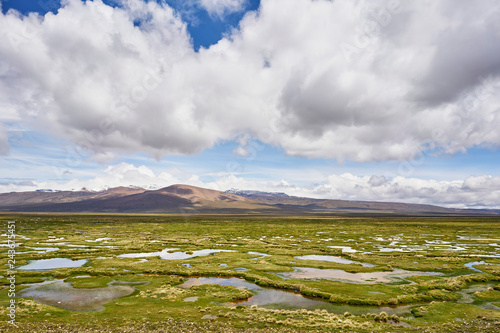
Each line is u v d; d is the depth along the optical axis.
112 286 44.56
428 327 29.48
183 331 27.81
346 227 166.25
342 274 53.50
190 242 98.31
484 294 40.94
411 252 78.69
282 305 36.84
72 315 32.28
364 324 30.11
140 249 81.62
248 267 58.38
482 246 90.12
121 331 27.67
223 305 36.16
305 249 84.25
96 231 135.62
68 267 57.09
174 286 45.22
